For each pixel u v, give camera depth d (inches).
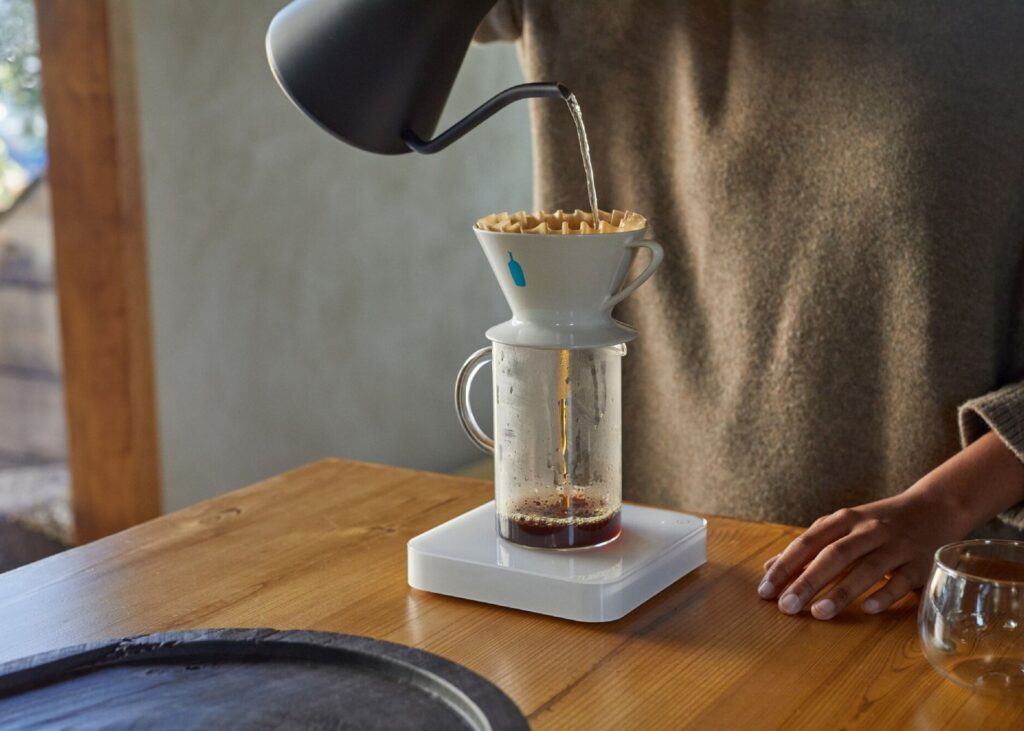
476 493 45.1
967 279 48.8
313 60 35.8
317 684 29.3
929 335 49.1
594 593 33.1
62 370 97.1
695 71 53.4
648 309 57.5
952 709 28.3
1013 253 49.5
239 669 30.3
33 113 103.0
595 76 56.0
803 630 32.9
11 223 105.7
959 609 29.2
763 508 54.7
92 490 98.3
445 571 35.2
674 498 58.9
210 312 99.8
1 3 101.5
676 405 57.3
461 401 37.4
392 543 40.0
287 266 106.3
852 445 52.2
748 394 54.2
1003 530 48.6
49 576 37.3
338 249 111.5
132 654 30.8
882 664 30.8
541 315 34.0
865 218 50.0
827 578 34.6
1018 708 28.3
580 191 57.6
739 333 54.1
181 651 31.0
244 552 39.3
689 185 54.8
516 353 34.6
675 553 36.2
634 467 60.1
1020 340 50.1
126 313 92.8
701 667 30.7
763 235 52.7
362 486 46.3
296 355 108.7
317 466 49.1
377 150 37.8
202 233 98.0
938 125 48.3
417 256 121.0
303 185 106.8
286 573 37.4
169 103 93.8
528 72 57.7
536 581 33.8
